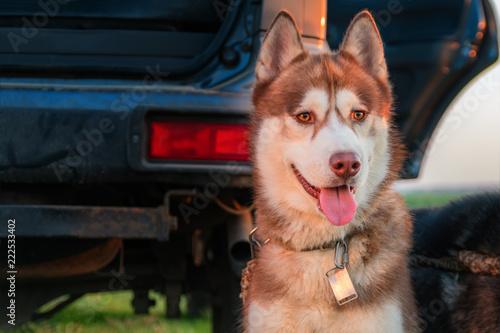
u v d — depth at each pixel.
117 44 1.66
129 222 1.53
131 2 1.66
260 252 1.53
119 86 1.57
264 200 1.53
